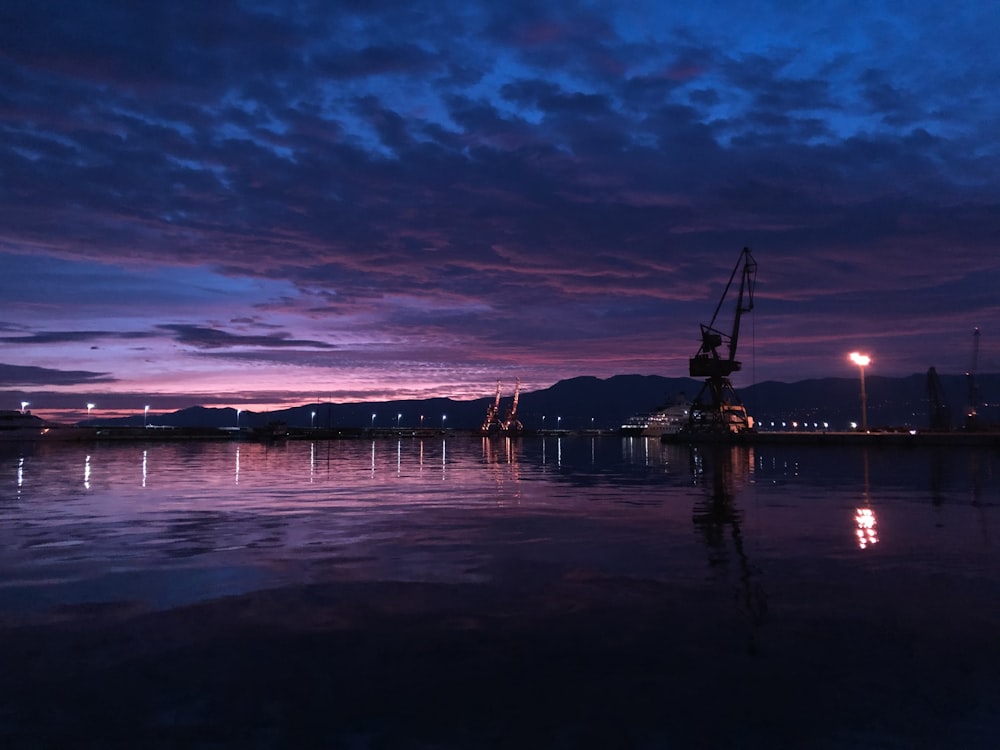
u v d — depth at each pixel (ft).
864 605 35.81
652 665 27.66
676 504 82.12
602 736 21.79
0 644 30.37
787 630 31.83
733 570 44.34
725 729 22.24
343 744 21.39
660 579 41.93
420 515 73.51
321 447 424.46
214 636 31.40
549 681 26.13
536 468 170.71
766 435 338.95
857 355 361.30
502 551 51.65
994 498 85.20
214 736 21.93
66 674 26.94
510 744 21.34
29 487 112.37
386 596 38.34
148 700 24.54
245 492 102.89
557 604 36.50
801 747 21.06
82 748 21.16
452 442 604.08
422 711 23.62
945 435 293.84
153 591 39.68
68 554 51.16
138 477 137.69
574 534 59.52
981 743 21.22
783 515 70.59
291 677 26.58
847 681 25.91
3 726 22.57
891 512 72.13
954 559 47.32
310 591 39.50
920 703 24.00
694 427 394.52
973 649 29.17
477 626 32.78
